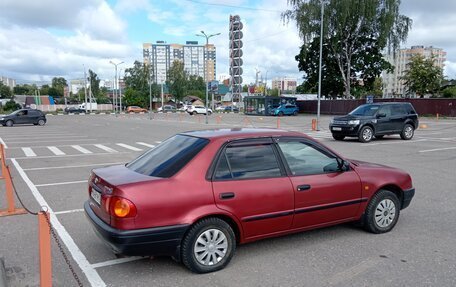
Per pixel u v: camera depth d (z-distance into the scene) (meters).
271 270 4.00
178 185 3.78
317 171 4.56
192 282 3.76
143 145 16.67
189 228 3.80
